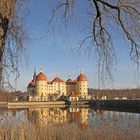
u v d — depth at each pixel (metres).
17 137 19.77
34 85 139.38
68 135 23.92
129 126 26.31
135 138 22.55
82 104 118.44
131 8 8.19
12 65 7.97
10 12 7.50
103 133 24.44
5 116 23.75
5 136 19.02
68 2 8.27
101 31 8.58
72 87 131.62
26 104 117.88
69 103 124.81
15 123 21.84
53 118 45.00
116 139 23.14
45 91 139.12
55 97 135.88
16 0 7.78
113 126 27.59
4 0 7.41
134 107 88.69
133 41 8.30
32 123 26.50
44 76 141.75
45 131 24.11
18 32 8.05
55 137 23.44
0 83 7.95
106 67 8.49
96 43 8.60
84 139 23.75
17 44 8.04
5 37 7.66
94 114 40.97
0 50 7.47
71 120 42.03
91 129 26.61
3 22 7.45
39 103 124.19
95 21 8.58
